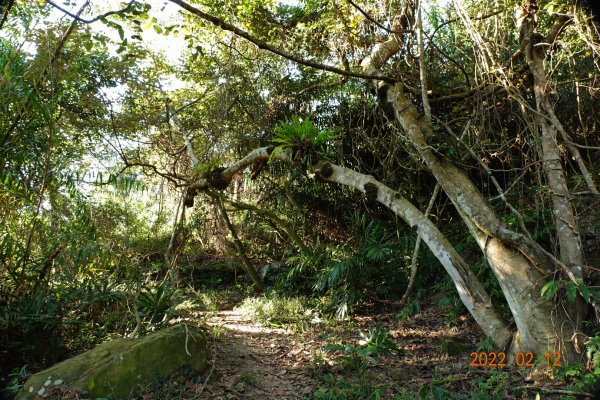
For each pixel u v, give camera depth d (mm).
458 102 7188
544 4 5770
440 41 7793
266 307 8016
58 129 5875
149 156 10023
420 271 7660
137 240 10062
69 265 5258
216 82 9148
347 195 9617
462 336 5824
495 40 5621
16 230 5328
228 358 5469
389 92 6633
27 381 4074
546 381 4023
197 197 11586
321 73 9469
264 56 9164
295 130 6656
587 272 4785
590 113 6680
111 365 4152
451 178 5340
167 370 4402
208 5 8023
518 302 4551
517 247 4664
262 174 10664
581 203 5945
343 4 7562
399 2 7418
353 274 7766
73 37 5309
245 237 12609
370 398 4098
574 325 4348
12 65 4906
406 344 5859
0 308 4867
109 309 6113
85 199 5711
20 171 5062
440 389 3963
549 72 5594
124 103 8070
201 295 9555
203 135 9922
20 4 5391
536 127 5266
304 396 4441
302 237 10852
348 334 6559
